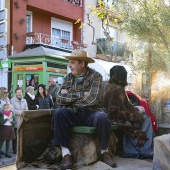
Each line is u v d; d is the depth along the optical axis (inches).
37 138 126.5
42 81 432.5
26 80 452.1
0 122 269.3
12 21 589.3
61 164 118.3
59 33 722.8
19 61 455.5
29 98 305.3
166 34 207.9
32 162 124.0
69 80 133.7
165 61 192.5
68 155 118.0
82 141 122.6
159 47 204.8
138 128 139.9
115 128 133.6
